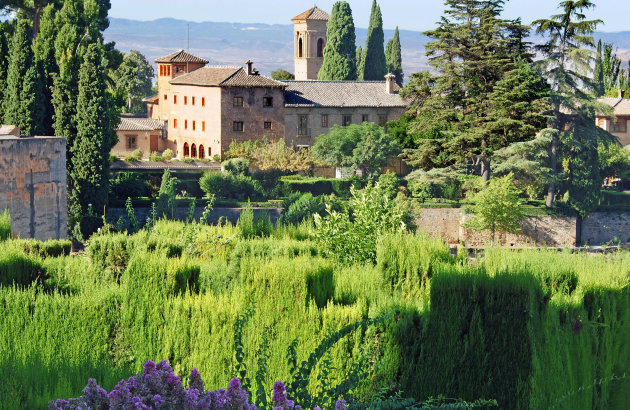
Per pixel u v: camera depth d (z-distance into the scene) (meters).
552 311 16.70
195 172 109.75
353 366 15.36
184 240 25.84
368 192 30.64
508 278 16.48
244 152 116.00
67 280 22.95
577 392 16.80
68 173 86.56
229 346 17.33
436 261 19.61
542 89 102.38
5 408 11.51
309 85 129.88
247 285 18.16
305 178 109.12
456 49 105.75
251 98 121.88
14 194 57.31
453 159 104.44
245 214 28.56
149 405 9.87
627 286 18.19
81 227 84.75
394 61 193.50
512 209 93.44
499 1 107.00
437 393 16.61
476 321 16.48
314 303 17.69
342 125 127.12
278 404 10.51
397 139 121.19
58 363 15.01
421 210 97.25
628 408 17.50
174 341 17.81
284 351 17.36
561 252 20.06
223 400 9.98
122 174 100.12
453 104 107.81
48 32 100.44
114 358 18.05
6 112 86.94
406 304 17.78
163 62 143.38
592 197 100.94
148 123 139.38
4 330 17.86
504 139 102.38
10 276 22.52
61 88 86.50
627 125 135.38
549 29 102.69
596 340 17.55
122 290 18.84
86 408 9.79
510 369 16.31
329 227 28.56
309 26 182.62
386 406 13.41
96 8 102.31
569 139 99.88
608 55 160.25
